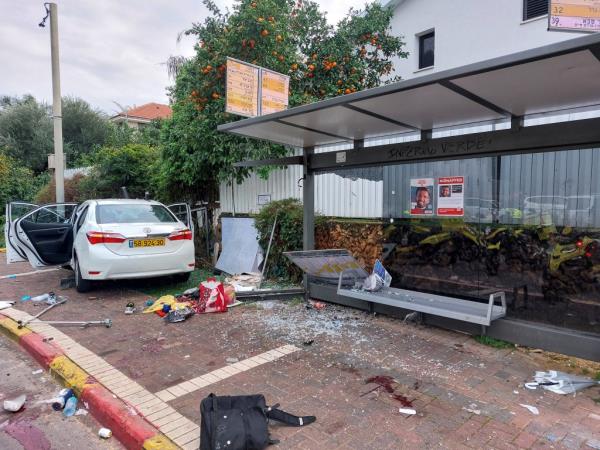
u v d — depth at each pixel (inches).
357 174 245.8
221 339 195.9
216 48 322.7
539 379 147.2
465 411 128.3
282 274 312.7
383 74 420.8
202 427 112.7
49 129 1037.2
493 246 197.0
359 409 130.3
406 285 231.1
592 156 170.6
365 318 221.3
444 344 183.2
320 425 121.8
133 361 172.7
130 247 265.9
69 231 311.0
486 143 178.4
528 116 176.2
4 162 698.2
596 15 181.5
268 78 277.4
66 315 239.3
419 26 493.7
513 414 126.1
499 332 179.5
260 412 117.0
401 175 229.6
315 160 248.4
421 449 110.0
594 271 169.3
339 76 371.2
